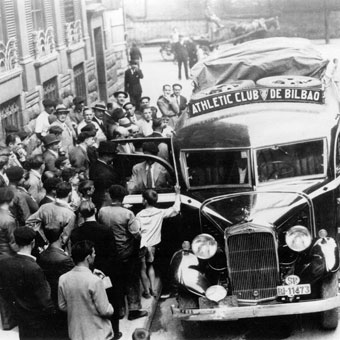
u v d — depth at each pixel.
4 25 15.16
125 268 8.33
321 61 10.58
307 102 9.16
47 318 6.84
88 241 6.68
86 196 8.35
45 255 7.07
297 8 38.12
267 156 8.67
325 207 8.56
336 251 7.76
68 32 19.91
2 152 9.61
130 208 9.50
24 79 15.98
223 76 11.09
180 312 7.59
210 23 35.56
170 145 9.91
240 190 8.70
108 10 26.77
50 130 11.33
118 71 27.88
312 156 8.68
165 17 41.16
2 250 7.78
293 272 8.02
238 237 7.71
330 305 7.39
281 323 8.15
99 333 6.66
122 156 10.38
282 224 8.04
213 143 8.80
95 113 14.38
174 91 15.70
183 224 8.83
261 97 9.16
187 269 7.86
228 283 7.96
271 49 11.35
